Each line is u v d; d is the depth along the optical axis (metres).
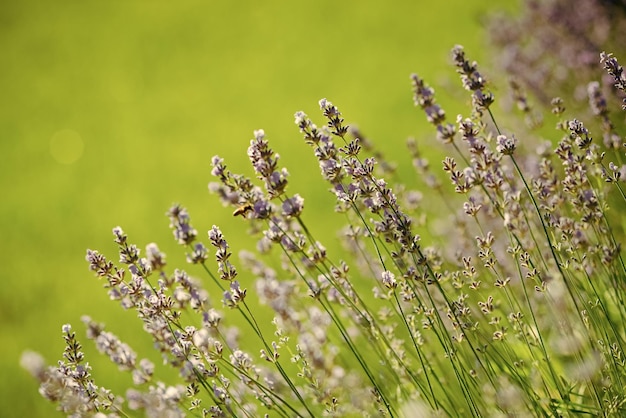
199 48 14.52
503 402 2.79
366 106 9.02
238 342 4.12
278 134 9.42
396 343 3.29
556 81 5.51
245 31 14.59
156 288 3.21
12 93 15.14
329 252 5.98
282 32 13.72
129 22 17.00
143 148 11.01
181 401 3.04
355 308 3.17
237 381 3.28
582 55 5.29
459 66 3.00
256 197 2.99
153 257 2.98
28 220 9.70
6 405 5.52
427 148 6.83
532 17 6.40
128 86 13.73
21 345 6.45
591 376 2.82
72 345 2.95
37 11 19.22
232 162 9.36
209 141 10.37
